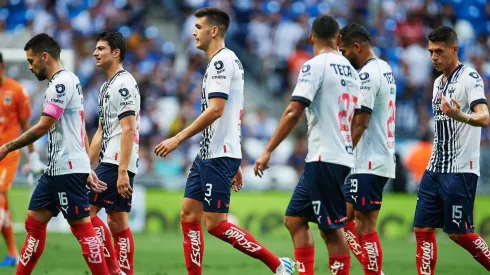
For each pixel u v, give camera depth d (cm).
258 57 7356
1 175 3516
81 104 2533
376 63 2733
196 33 2684
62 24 7325
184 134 2520
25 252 2539
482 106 2577
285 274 2656
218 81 2575
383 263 3850
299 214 2417
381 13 7556
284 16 7550
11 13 7638
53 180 2483
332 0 7731
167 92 6750
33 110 5875
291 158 6109
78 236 2516
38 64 2512
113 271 2823
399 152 6172
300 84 2297
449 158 2675
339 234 2366
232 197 5466
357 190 2755
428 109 6988
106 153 2841
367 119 2638
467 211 2667
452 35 2669
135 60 7025
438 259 4094
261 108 6956
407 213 5503
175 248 4325
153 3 7762
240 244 2628
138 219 5416
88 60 7019
